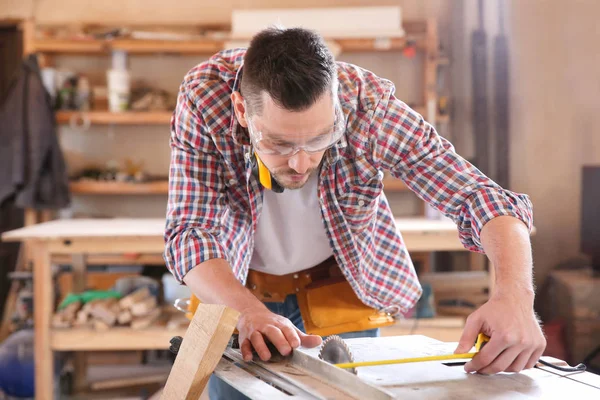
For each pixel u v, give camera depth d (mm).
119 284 3652
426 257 4242
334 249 1667
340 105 1437
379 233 1777
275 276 1806
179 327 3246
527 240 1299
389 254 1783
